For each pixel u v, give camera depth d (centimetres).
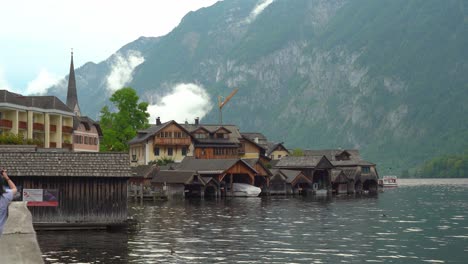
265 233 5025
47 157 4922
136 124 13738
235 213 7225
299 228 5447
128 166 5034
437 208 8331
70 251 3912
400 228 5488
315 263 3538
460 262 3603
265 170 11925
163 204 9144
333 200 10444
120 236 4706
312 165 12888
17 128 9562
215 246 4206
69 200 4909
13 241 1883
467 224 5875
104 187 4988
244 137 15150
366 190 14888
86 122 12444
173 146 13838
